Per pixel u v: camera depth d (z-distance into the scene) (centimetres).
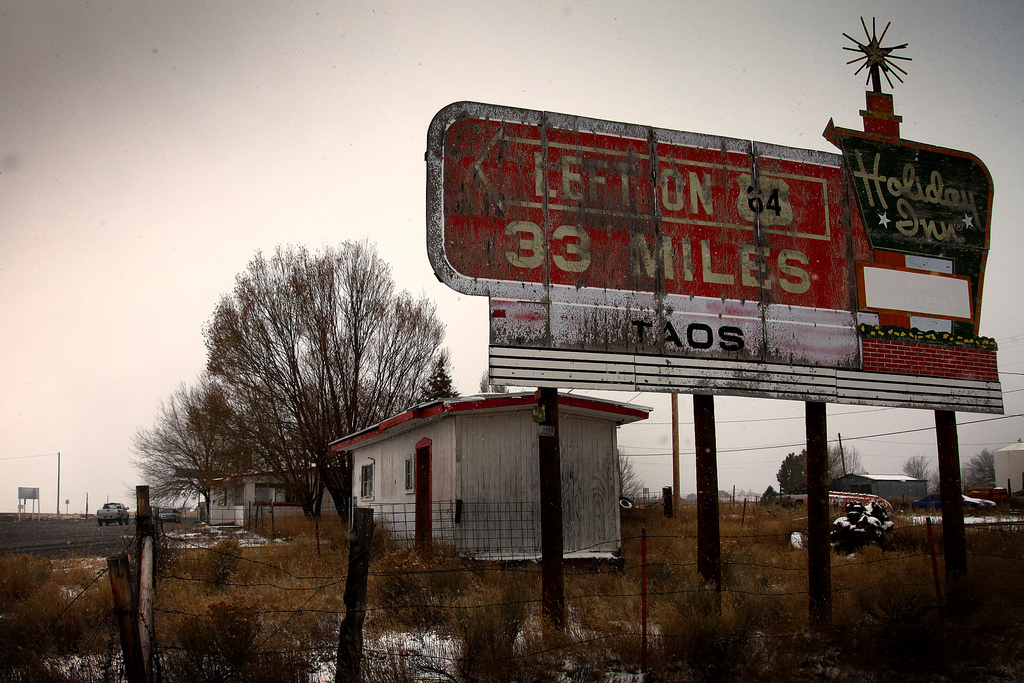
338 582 1085
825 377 990
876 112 1087
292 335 2859
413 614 902
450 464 1460
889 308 1044
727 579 1162
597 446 1559
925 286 1071
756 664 751
